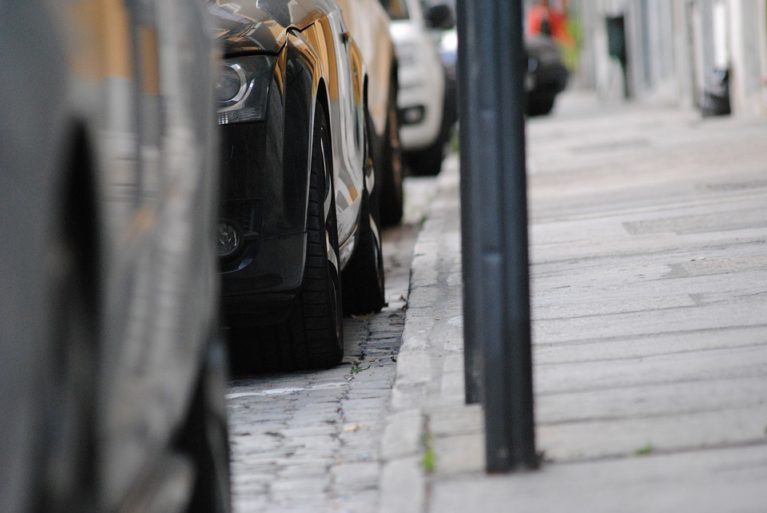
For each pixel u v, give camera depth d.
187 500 7.86
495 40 10.52
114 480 6.62
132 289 6.92
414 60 36.47
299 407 14.21
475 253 10.80
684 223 22.25
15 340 5.72
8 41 5.88
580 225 23.28
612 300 16.72
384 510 9.95
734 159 31.00
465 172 12.84
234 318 14.91
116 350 6.67
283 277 14.59
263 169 14.45
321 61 15.88
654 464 10.37
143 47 7.49
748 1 43.19
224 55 14.56
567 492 9.91
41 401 5.90
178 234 7.73
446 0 44.78
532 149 40.22
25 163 5.85
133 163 7.08
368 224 18.98
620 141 39.47
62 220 6.16
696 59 54.31
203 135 8.45
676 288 17.06
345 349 17.09
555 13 108.25
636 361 13.58
